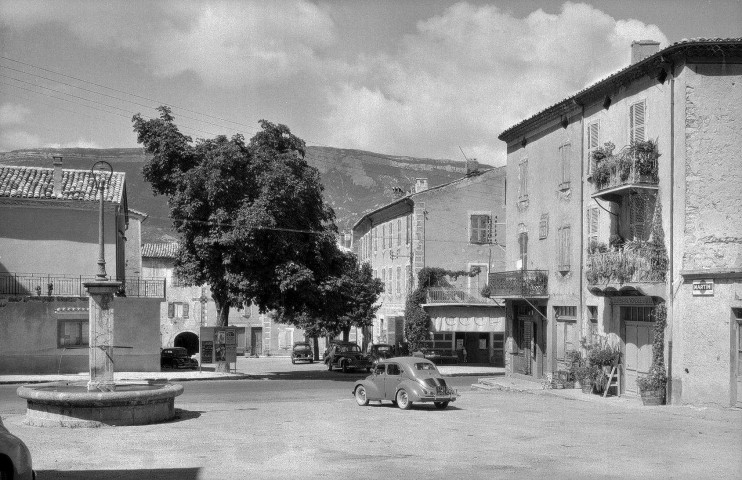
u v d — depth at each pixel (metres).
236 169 37.78
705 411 22.62
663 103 25.66
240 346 80.00
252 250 37.19
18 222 40.22
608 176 27.58
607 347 28.28
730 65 24.62
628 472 13.19
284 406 25.31
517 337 38.00
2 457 9.20
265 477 12.69
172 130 39.31
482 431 18.61
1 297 38.12
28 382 34.50
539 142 35.25
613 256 26.70
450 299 51.09
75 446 16.00
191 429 18.91
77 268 40.78
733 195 24.45
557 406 24.89
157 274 76.62
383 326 61.78
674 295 24.78
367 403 25.58
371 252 67.19
